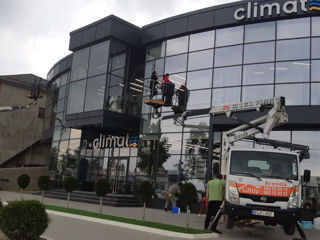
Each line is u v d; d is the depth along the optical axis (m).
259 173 9.61
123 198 19.66
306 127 16.55
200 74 19.44
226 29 19.06
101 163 23.61
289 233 9.96
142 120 21.45
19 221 6.69
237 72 18.25
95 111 20.98
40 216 6.95
